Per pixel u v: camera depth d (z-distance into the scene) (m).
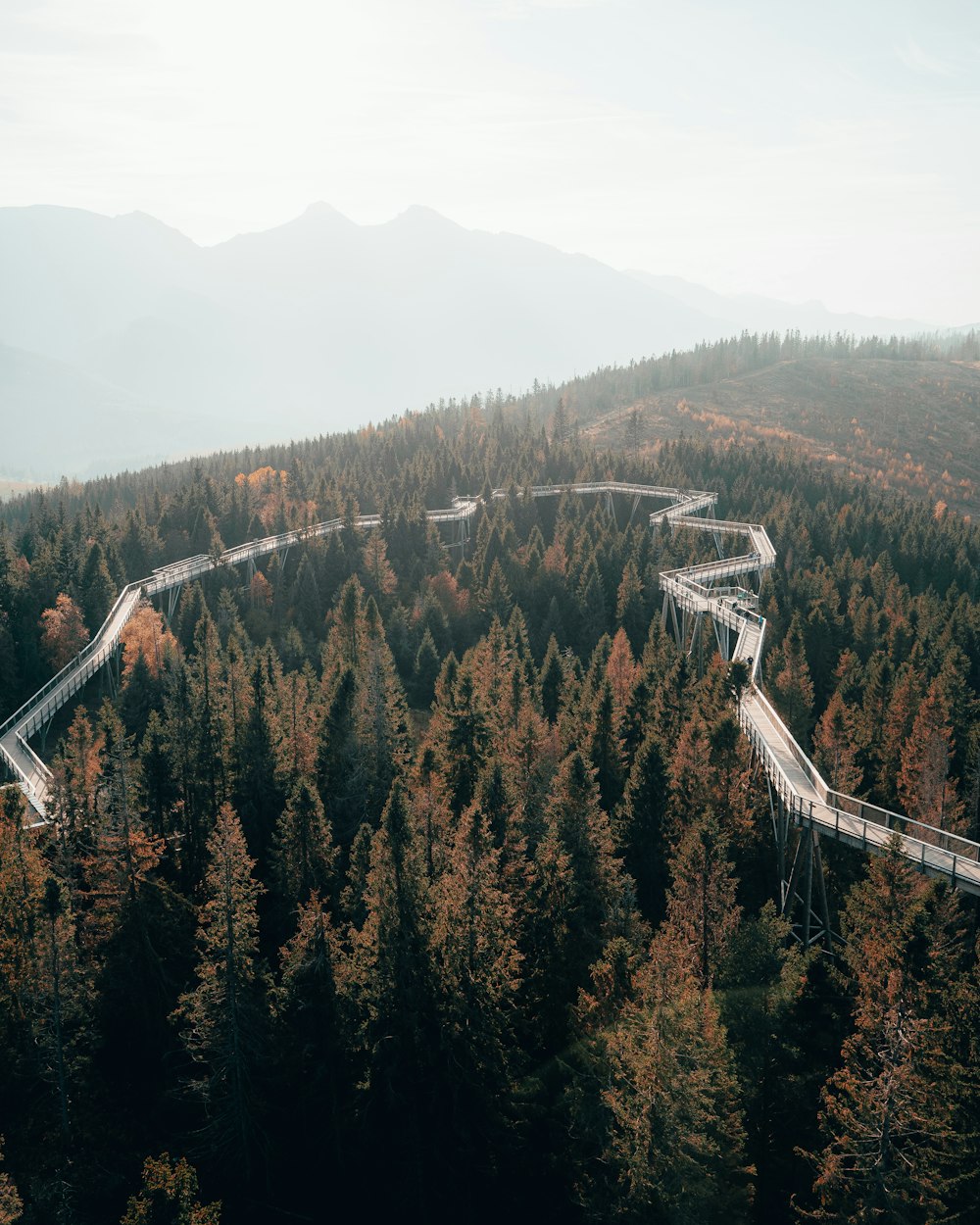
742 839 55.97
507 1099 37.91
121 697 91.00
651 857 55.91
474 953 37.62
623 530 178.38
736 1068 35.38
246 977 39.00
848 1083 32.47
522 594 135.38
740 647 93.50
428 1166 37.47
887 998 32.53
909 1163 30.02
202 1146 39.69
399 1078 37.91
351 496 163.12
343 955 41.66
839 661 106.06
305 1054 39.34
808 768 59.38
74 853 49.97
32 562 129.88
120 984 44.03
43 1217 34.22
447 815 51.28
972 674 106.06
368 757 65.12
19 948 40.66
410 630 124.00
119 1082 43.28
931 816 60.91
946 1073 32.50
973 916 50.06
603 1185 34.25
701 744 57.97
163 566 152.00
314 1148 40.25
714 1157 32.00
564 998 42.66
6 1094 38.28
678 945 38.62
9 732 86.69
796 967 41.28
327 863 51.84
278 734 66.56
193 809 62.25
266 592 134.88
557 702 89.06
